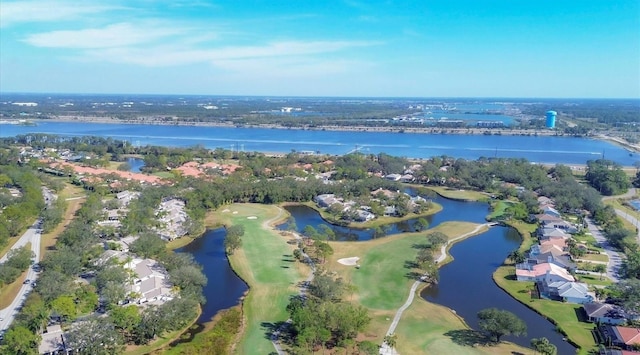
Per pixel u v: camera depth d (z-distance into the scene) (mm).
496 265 171875
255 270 162625
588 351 112688
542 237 196125
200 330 124000
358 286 150000
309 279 155375
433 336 119375
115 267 143250
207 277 159375
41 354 105062
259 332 121750
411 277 157875
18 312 128375
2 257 168500
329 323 116000
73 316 119625
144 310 122438
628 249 180000
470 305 139750
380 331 121688
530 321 129875
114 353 108125
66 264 148250
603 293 137875
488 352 112250
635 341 112625
